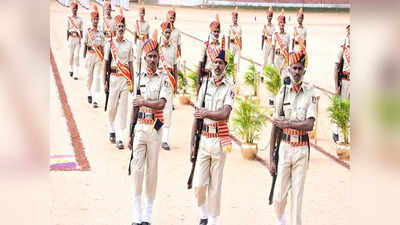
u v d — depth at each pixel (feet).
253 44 85.40
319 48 84.12
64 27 95.04
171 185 24.93
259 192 24.34
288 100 18.57
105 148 30.94
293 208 18.45
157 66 20.92
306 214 21.56
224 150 19.11
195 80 41.96
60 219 19.94
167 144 31.30
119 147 30.86
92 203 22.08
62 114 38.52
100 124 36.42
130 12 136.26
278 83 39.42
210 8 158.10
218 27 33.81
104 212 21.18
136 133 20.56
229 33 52.19
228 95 19.47
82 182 24.70
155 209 21.97
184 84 43.80
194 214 21.52
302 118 18.35
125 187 24.40
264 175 26.94
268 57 53.42
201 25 116.88
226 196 23.71
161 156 29.84
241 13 152.66
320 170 27.99
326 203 22.93
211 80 19.92
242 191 24.41
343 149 30.07
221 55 19.44
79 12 122.93
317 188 24.98
